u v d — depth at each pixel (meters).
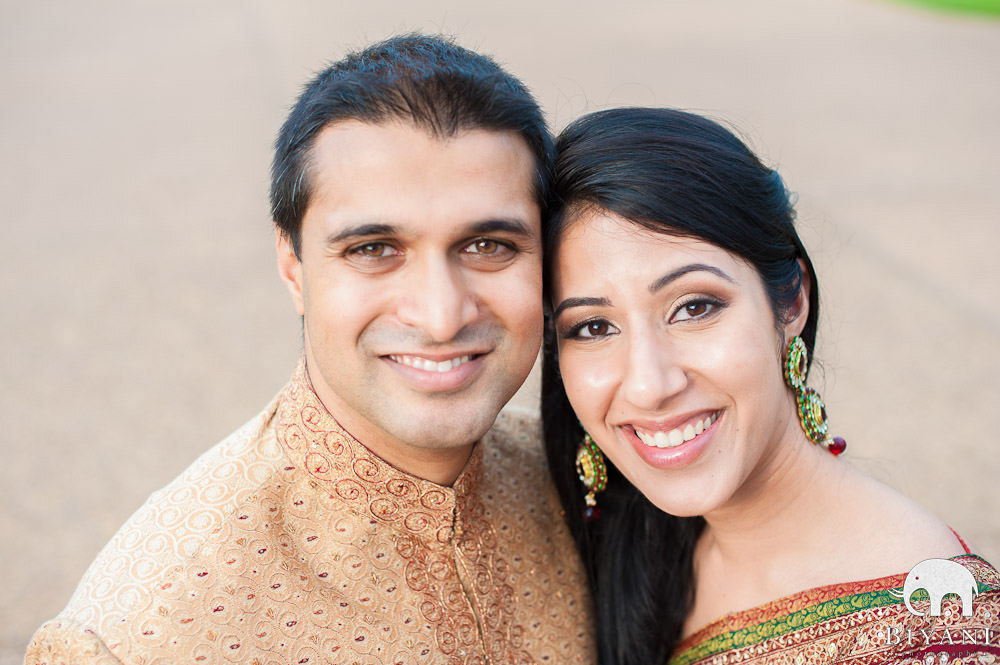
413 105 1.53
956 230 7.54
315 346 1.68
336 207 1.57
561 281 1.82
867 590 1.82
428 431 1.64
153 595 1.65
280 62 14.17
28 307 7.05
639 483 1.89
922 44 14.26
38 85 14.15
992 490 4.44
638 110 1.88
